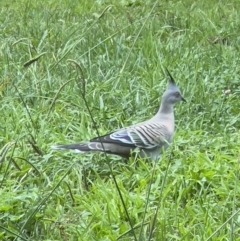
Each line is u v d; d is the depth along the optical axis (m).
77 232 9.40
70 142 11.92
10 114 12.83
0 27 17.92
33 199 9.98
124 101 13.31
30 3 20.16
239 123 12.89
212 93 13.77
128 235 9.45
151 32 16.67
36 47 16.58
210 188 10.61
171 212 9.88
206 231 9.30
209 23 17.80
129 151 11.17
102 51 15.78
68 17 18.92
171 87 11.60
